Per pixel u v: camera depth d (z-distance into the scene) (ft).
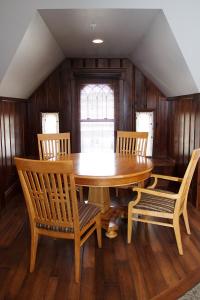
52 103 14.75
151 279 6.54
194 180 11.18
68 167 5.64
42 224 6.54
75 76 14.69
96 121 15.26
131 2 8.35
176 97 13.15
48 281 6.46
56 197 6.08
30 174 6.09
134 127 15.06
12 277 6.61
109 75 14.74
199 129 10.47
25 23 8.61
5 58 9.26
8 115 11.68
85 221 6.72
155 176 8.89
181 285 6.33
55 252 7.77
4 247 8.02
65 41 11.38
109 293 6.04
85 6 8.32
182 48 9.18
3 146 11.08
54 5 8.34
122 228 9.37
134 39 11.16
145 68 13.48
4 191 11.27
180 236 7.89
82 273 6.77
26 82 12.23
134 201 8.04
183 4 8.45
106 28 9.92
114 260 7.35
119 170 7.89
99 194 9.25
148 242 8.34
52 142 11.39
